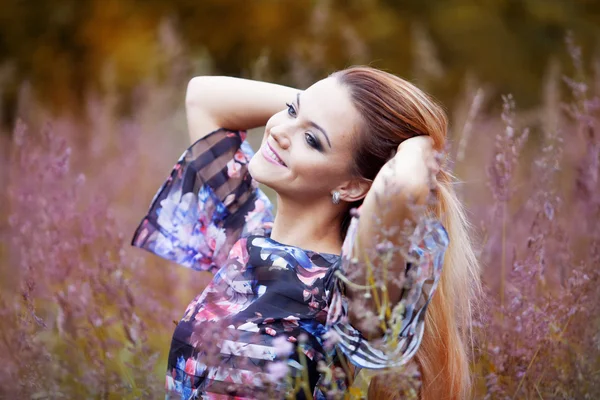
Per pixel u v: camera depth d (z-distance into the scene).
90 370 3.16
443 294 2.68
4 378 3.01
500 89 13.45
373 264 2.29
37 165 4.23
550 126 5.16
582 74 4.27
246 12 13.67
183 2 14.01
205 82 3.03
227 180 2.96
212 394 2.41
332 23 12.38
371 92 2.50
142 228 3.00
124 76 12.40
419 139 2.48
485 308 3.09
